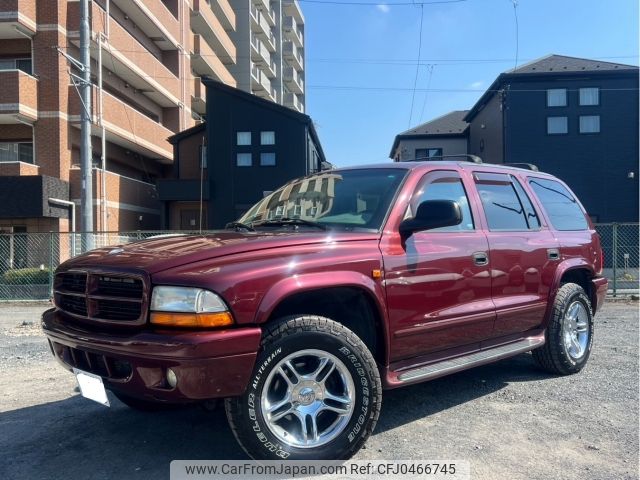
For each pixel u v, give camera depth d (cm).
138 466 361
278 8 6112
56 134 2184
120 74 2695
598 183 2617
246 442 328
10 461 371
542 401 479
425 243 416
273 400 340
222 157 2870
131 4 2638
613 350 676
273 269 335
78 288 371
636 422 427
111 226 2438
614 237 1305
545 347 545
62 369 626
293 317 345
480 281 451
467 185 481
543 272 523
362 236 385
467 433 408
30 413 468
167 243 386
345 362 349
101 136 2370
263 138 2869
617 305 1184
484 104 3114
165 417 454
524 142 2634
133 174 3062
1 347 776
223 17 4381
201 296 312
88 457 376
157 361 309
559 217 583
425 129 3775
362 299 381
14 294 1492
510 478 336
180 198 2828
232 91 2869
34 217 2078
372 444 388
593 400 480
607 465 353
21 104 2078
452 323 425
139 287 328
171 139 3022
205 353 304
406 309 393
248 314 320
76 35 2219
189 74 3512
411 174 442
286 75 6481
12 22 2056
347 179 468
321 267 352
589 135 2622
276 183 2856
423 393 505
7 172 2072
